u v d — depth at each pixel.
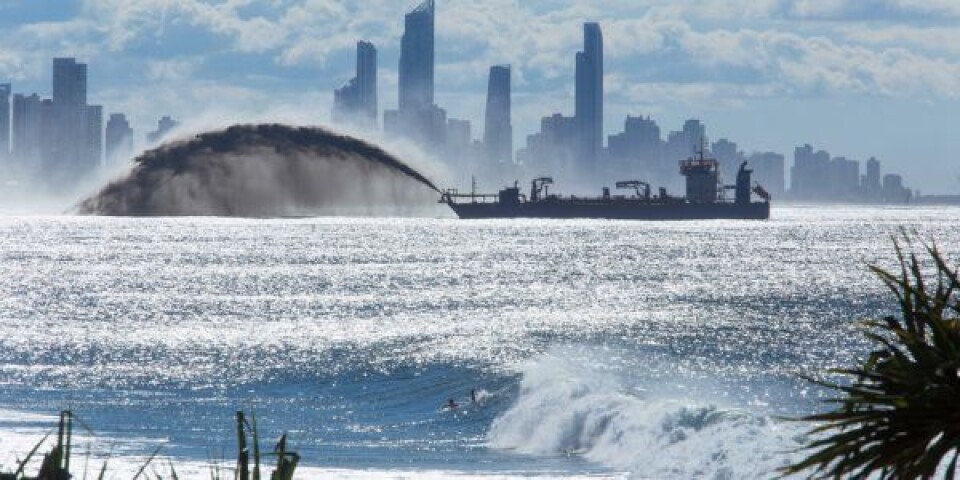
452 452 175.62
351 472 158.50
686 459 153.50
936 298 29.45
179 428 193.38
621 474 157.00
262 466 158.12
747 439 151.75
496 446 180.75
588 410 180.25
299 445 180.25
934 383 27.83
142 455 165.75
